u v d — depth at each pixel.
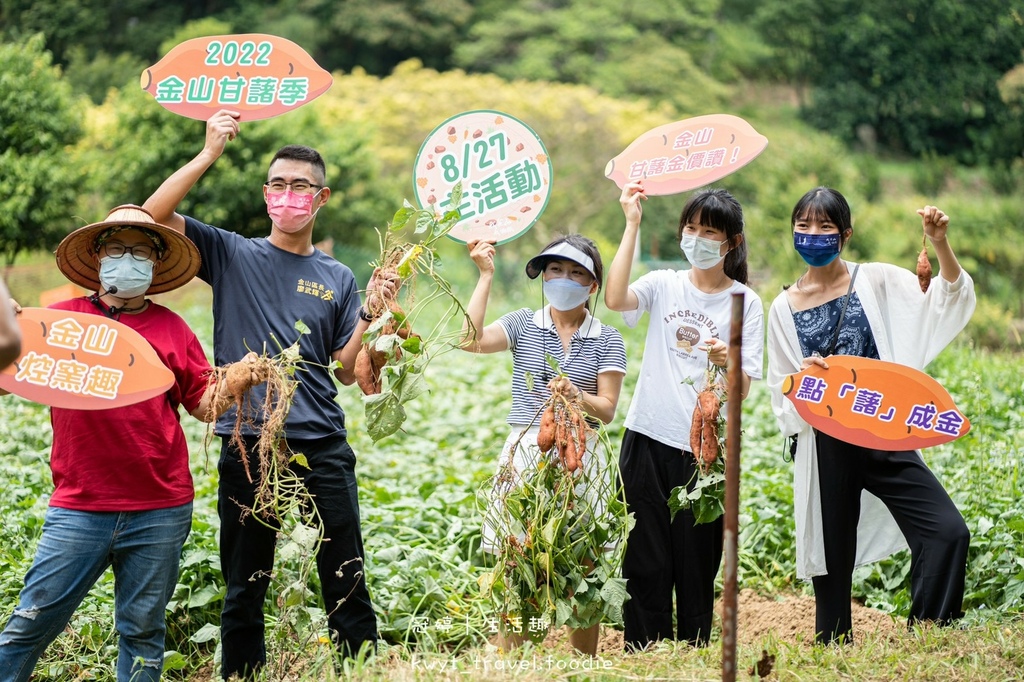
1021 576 5.06
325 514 4.23
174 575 3.91
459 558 5.79
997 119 22.52
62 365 3.63
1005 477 6.08
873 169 21.92
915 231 17.31
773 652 4.10
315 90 4.37
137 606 3.82
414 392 3.91
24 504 5.93
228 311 4.25
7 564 5.06
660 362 4.61
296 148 4.26
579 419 3.93
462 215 4.49
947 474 6.27
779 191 17.44
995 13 22.47
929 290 4.68
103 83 29.45
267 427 3.74
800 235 4.61
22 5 32.50
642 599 4.62
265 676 4.21
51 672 4.54
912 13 27.45
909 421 4.36
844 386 4.43
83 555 3.71
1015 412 7.56
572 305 4.35
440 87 26.78
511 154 4.49
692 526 4.59
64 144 15.60
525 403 4.39
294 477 3.93
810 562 4.70
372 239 20.69
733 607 3.25
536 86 27.34
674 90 31.89
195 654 4.93
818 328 4.71
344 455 4.32
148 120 17.14
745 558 6.00
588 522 4.14
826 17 31.59
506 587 4.13
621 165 4.69
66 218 15.28
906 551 5.76
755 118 31.14
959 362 9.37
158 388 3.69
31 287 16.59
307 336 4.24
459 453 7.89
